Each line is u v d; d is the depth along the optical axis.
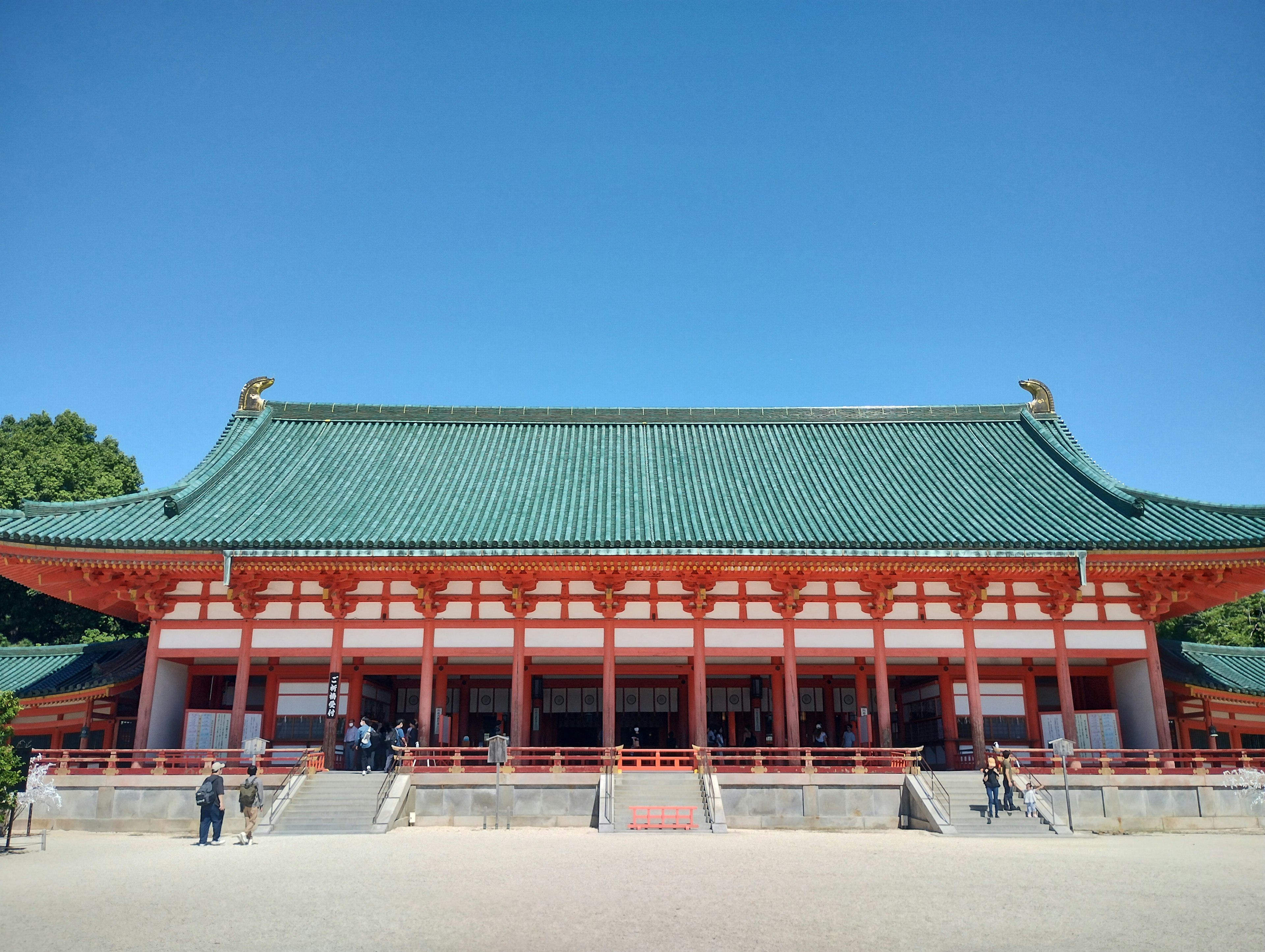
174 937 11.95
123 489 53.00
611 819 24.97
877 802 26.88
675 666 32.78
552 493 32.91
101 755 30.98
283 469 34.53
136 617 34.38
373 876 16.34
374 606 30.11
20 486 47.56
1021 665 32.09
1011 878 16.36
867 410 39.66
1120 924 12.75
